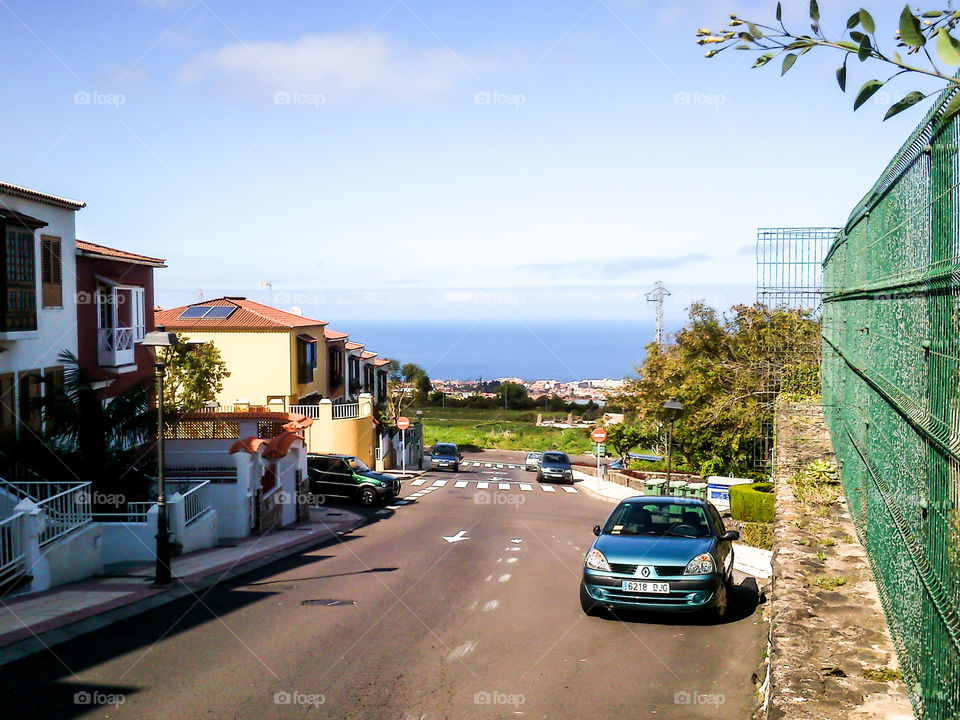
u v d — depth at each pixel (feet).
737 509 68.80
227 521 67.67
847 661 18.95
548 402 300.20
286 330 134.51
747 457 98.73
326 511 90.33
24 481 49.70
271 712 23.79
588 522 82.38
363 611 37.81
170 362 86.58
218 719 23.18
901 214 19.56
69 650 30.63
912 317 17.71
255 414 81.00
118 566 51.47
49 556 43.24
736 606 39.40
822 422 59.21
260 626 34.68
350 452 135.95
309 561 54.80
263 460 72.13
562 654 30.32
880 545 22.76
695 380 99.50
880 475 22.97
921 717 15.38
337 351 167.43
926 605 15.26
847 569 26.22
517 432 249.96
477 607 38.70
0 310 56.70
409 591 43.04
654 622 35.65
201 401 86.69
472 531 72.64
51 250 66.03
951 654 13.14
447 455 162.40
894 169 20.48
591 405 297.74
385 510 92.73
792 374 74.54
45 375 60.85
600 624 35.22
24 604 38.09
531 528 75.56
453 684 26.55
